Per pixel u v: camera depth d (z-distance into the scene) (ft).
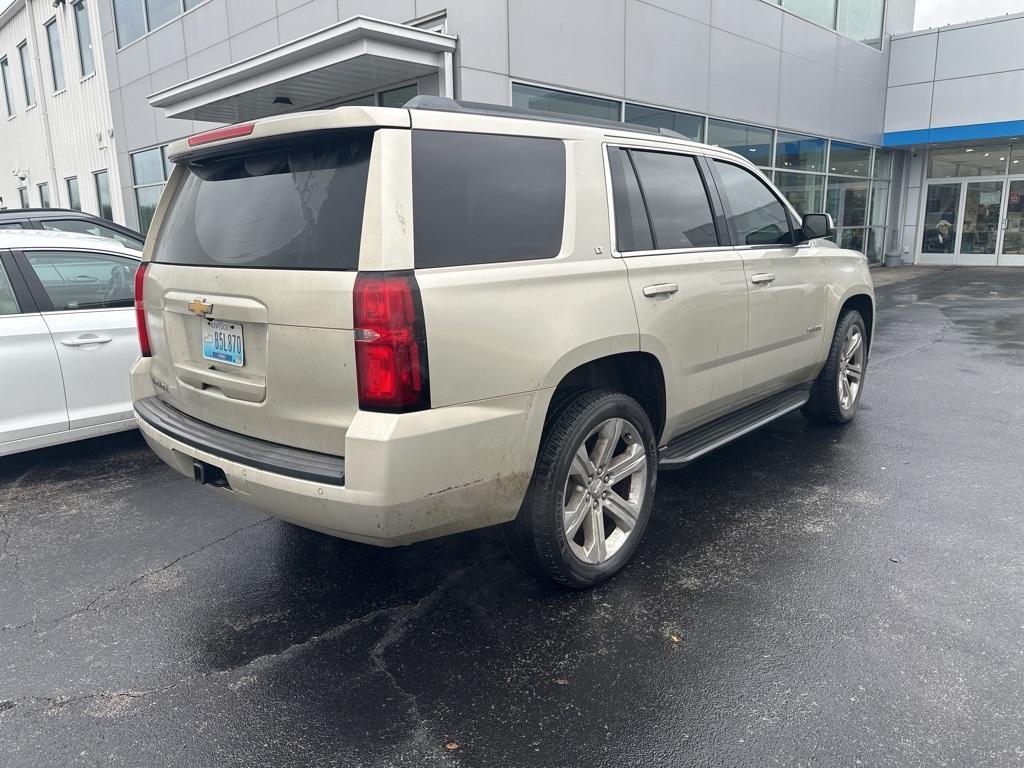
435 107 8.77
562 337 9.04
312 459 8.15
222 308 8.89
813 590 10.11
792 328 14.40
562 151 9.73
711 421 13.28
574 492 9.89
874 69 58.85
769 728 7.45
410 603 10.12
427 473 7.86
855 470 14.76
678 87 38.32
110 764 7.19
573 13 31.91
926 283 51.60
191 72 44.98
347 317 7.62
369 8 32.24
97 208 61.00
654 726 7.54
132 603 10.26
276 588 10.61
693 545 11.60
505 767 7.05
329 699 8.11
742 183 13.51
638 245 10.63
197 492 14.51
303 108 37.06
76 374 15.34
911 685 8.05
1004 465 14.84
